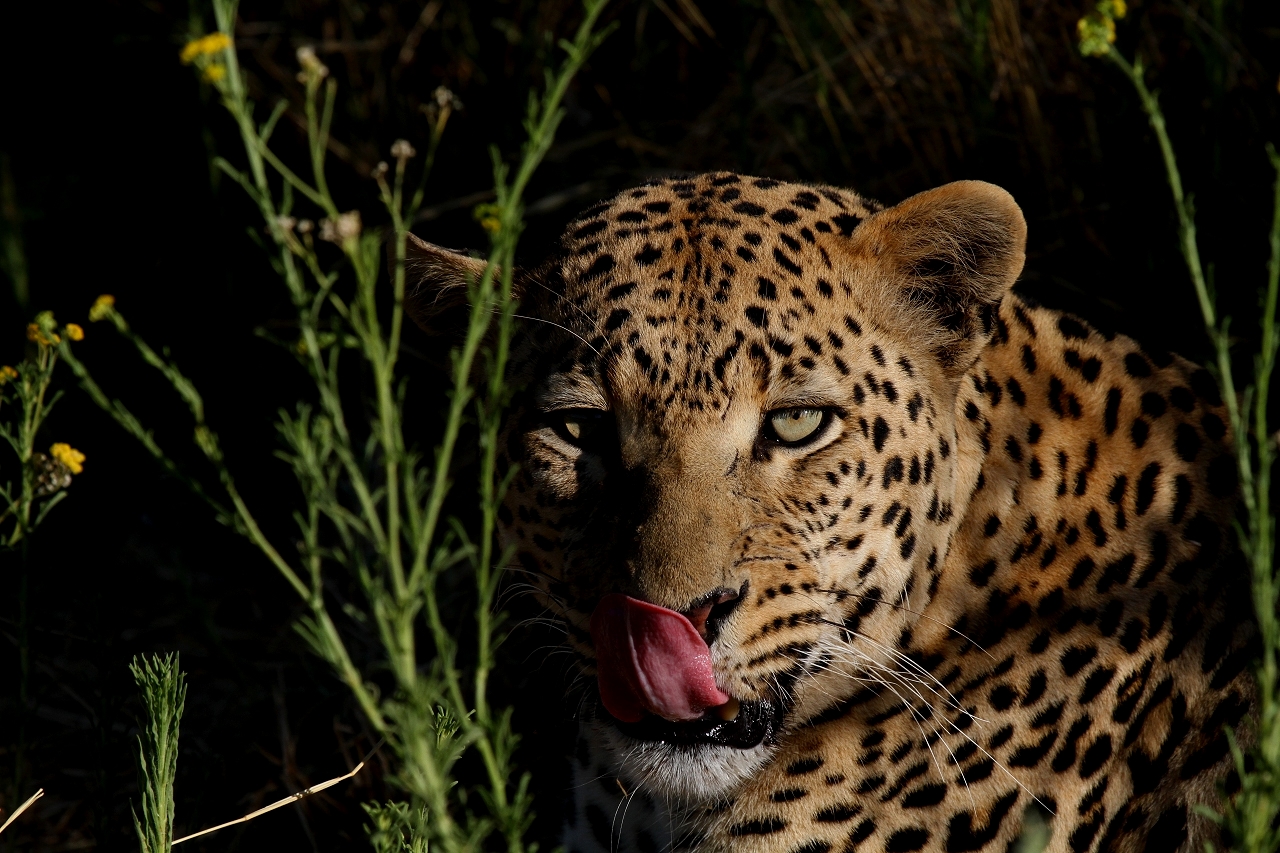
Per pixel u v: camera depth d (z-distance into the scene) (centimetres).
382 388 439
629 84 1320
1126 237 1039
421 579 447
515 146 1277
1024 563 725
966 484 723
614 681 655
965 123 1127
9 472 1196
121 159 1320
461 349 791
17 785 796
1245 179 1007
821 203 746
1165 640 730
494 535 866
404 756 446
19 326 1288
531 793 936
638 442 666
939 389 715
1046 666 723
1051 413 738
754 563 659
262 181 451
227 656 1051
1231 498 739
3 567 1074
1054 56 1128
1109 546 730
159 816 635
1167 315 1000
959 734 723
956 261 704
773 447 675
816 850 741
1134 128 1024
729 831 746
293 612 1162
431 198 1302
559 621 736
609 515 674
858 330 691
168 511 1243
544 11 1322
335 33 1377
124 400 1275
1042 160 1079
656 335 663
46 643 1078
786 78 1233
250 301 1283
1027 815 720
